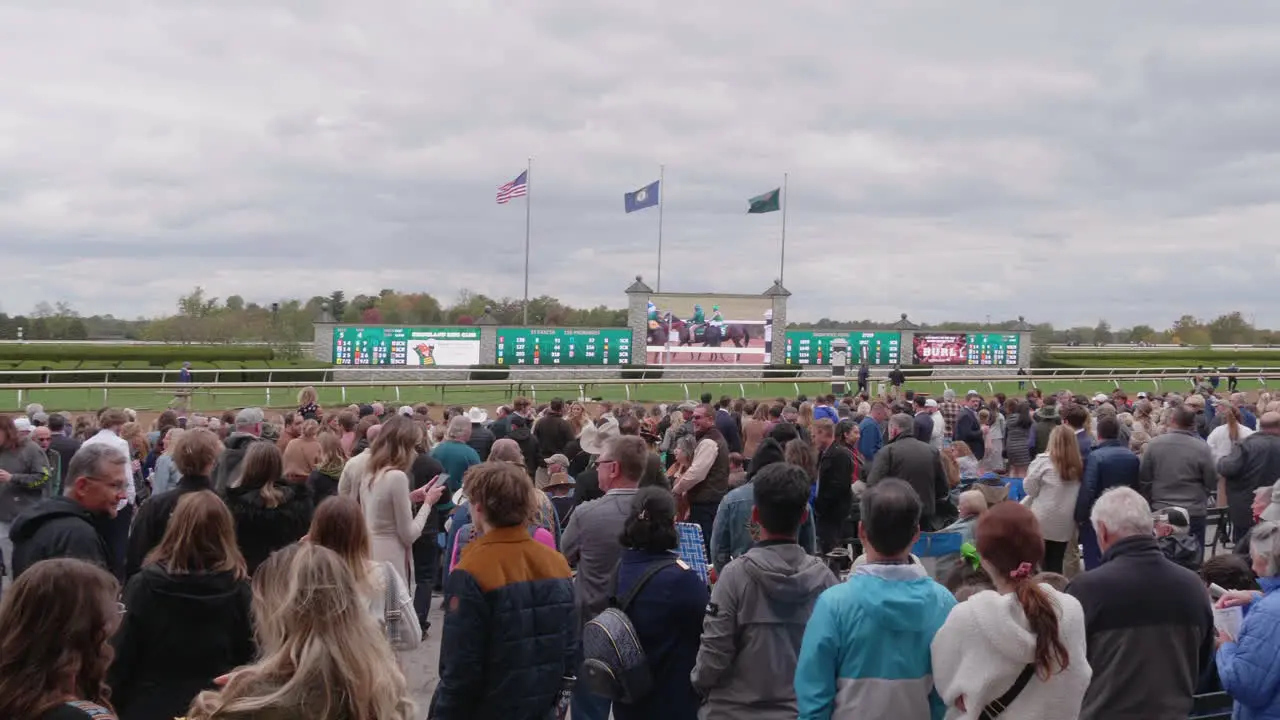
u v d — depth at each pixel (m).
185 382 29.59
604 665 3.99
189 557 3.76
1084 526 8.15
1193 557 6.48
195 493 3.90
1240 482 8.77
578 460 11.62
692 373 39.81
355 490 6.86
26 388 25.08
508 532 3.99
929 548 6.33
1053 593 3.28
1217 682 4.61
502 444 6.50
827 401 16.34
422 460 8.12
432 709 4.02
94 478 4.74
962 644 3.25
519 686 3.86
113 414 9.98
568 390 33.19
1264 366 51.66
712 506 8.25
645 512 4.26
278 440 10.68
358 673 2.76
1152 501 8.30
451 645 3.79
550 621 3.95
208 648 3.76
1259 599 3.98
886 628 3.34
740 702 3.86
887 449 8.59
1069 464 7.84
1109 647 3.86
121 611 3.62
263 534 5.62
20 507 7.57
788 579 3.81
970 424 14.69
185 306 61.81
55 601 2.58
